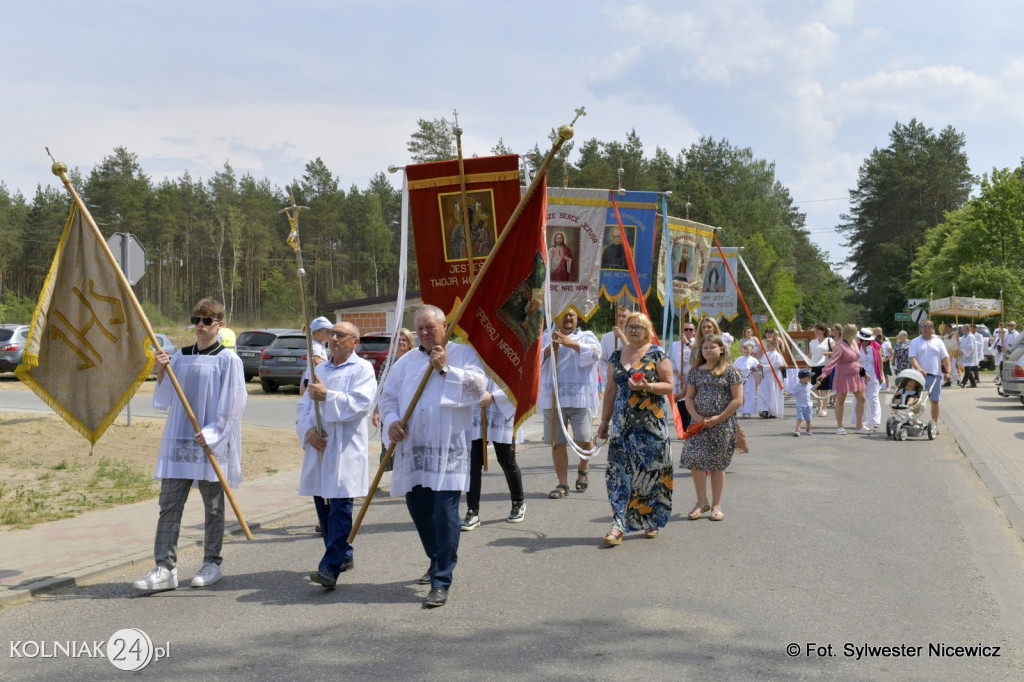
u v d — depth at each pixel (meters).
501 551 6.77
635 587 5.76
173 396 5.89
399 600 5.55
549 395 9.23
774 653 4.56
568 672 4.30
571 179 65.19
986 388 26.98
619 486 7.05
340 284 91.19
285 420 16.78
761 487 9.53
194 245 89.00
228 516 8.09
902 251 79.94
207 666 4.42
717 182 75.50
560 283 10.33
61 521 7.81
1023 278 50.34
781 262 74.31
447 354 6.01
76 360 6.30
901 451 12.71
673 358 12.48
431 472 5.55
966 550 6.76
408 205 7.62
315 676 4.27
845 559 6.46
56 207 83.56
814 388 18.36
